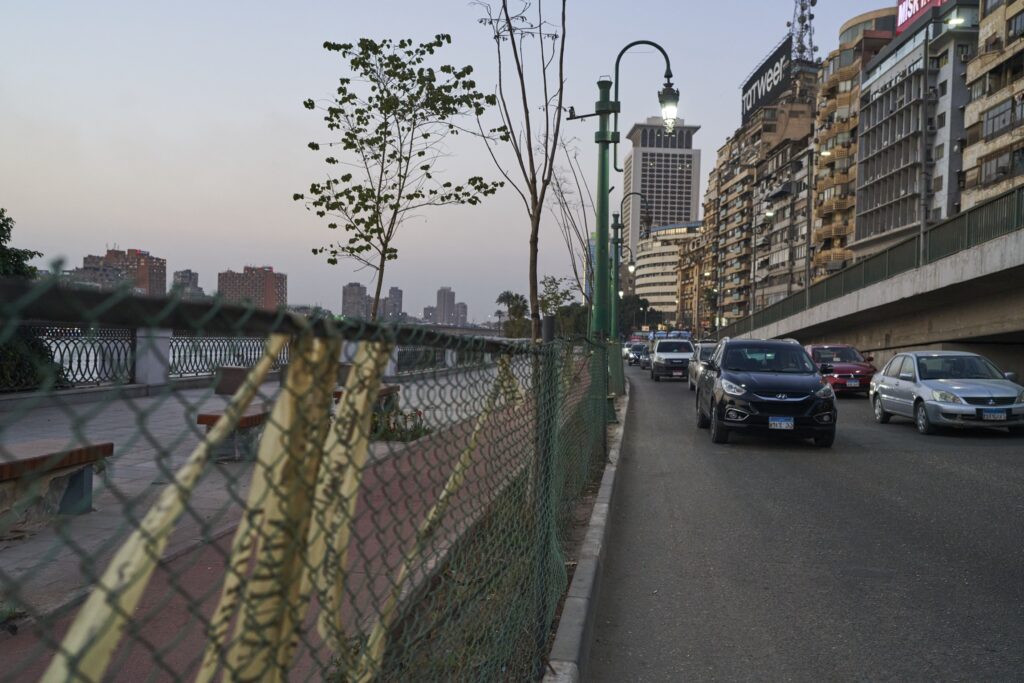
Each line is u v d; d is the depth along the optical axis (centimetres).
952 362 1524
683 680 394
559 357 470
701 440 1349
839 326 3916
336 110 1255
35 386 1018
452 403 216
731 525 721
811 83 11769
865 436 1420
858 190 7619
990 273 2214
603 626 466
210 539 114
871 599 513
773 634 454
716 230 14188
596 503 701
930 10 6272
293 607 138
